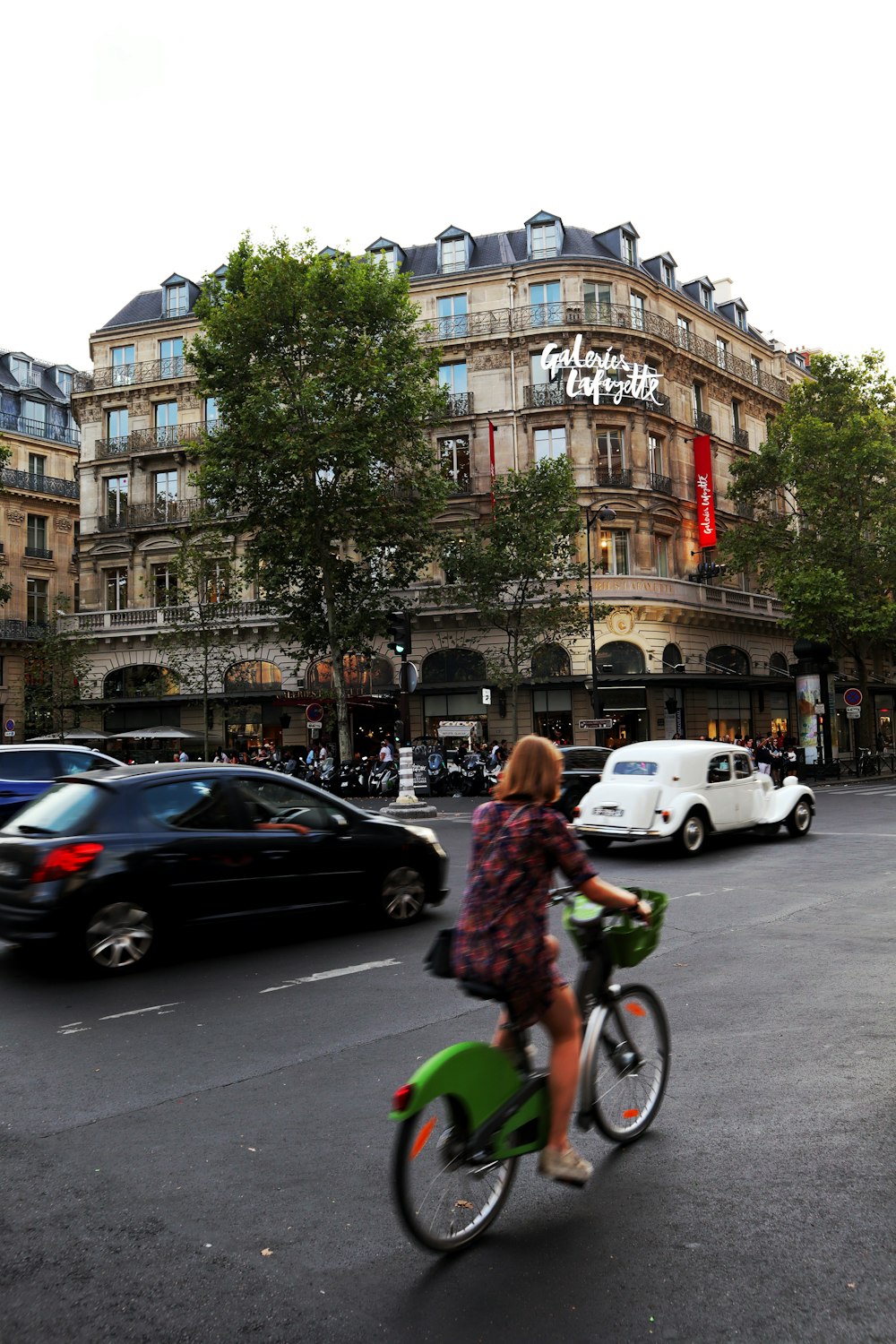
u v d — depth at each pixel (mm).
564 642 36062
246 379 30422
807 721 32906
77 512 50344
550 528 31234
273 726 40031
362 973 7152
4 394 49938
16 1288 3041
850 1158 3859
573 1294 2947
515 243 40781
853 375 36219
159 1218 3492
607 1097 3930
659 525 38562
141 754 36375
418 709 37812
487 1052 3297
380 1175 3818
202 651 39750
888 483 35531
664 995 6453
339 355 29953
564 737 36469
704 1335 2732
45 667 41125
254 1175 3836
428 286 39406
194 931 7590
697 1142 4043
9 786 13023
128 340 43094
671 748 14352
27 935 6961
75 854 7055
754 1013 5957
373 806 24297
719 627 39844
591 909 3834
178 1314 2879
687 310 42500
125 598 42719
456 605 36344
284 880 8062
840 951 7672
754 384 45625
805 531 37031
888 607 34781
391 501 32500
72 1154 4070
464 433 38500
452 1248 3189
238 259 30297
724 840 16031
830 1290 2936
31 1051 5453
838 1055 5129
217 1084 4875
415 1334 2762
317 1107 4547
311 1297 2959
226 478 30312
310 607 32969
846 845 14836
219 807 7906
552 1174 3402
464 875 12445
